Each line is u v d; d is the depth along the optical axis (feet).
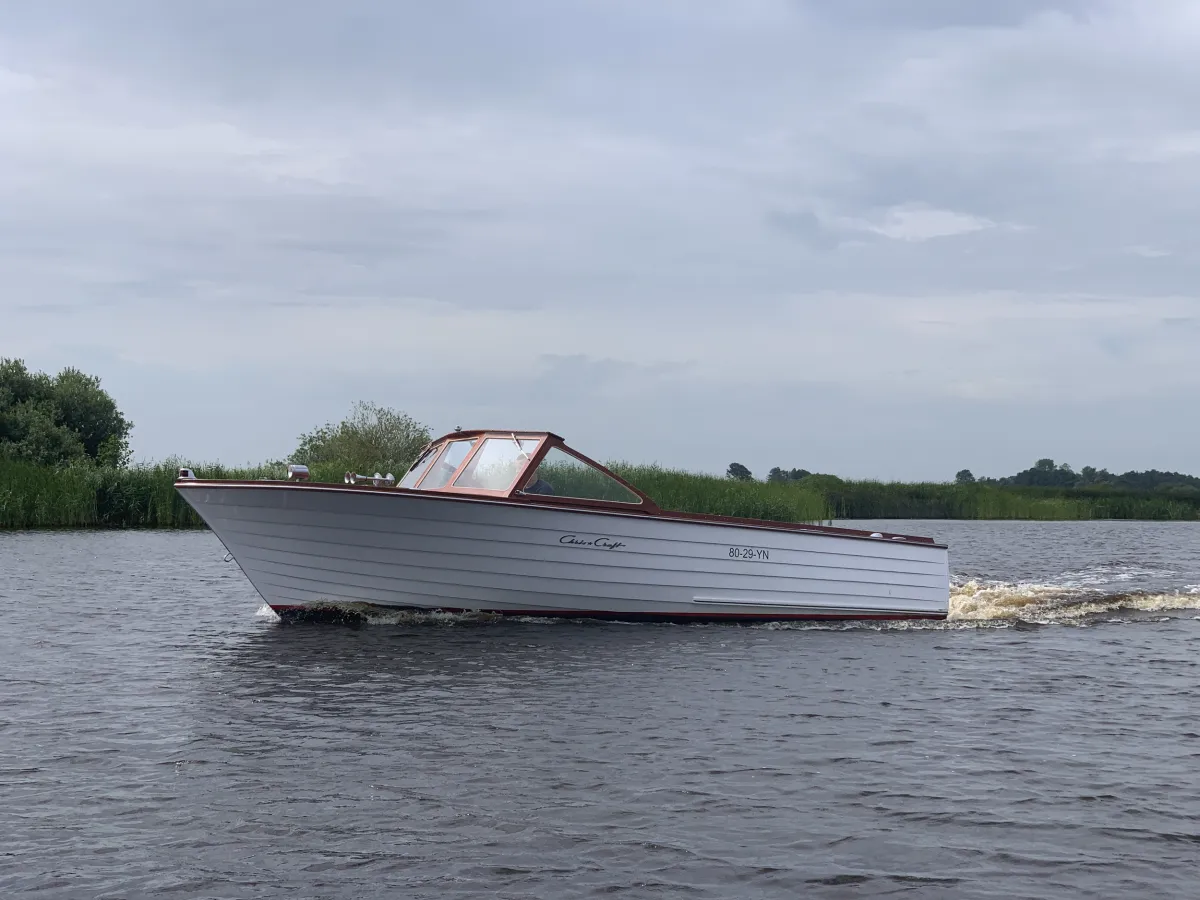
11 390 161.38
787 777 24.07
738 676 35.19
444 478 46.37
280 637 41.09
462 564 43.39
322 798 22.34
